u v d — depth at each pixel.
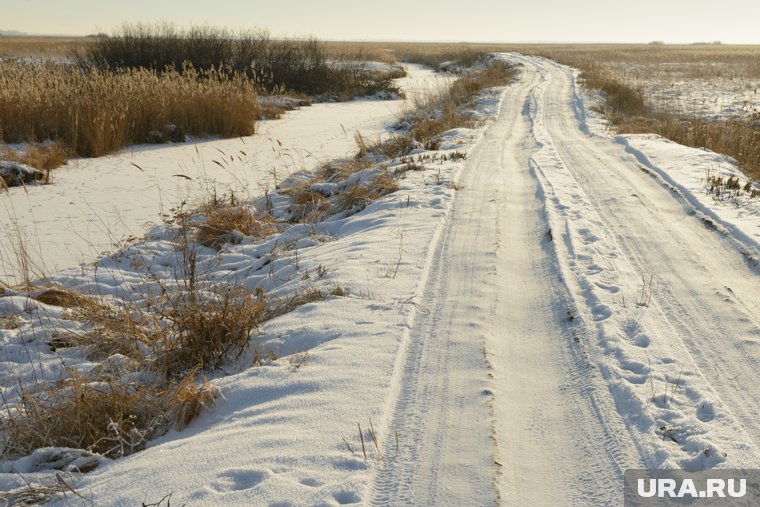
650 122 18.36
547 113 21.31
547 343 4.69
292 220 9.71
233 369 4.71
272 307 5.76
